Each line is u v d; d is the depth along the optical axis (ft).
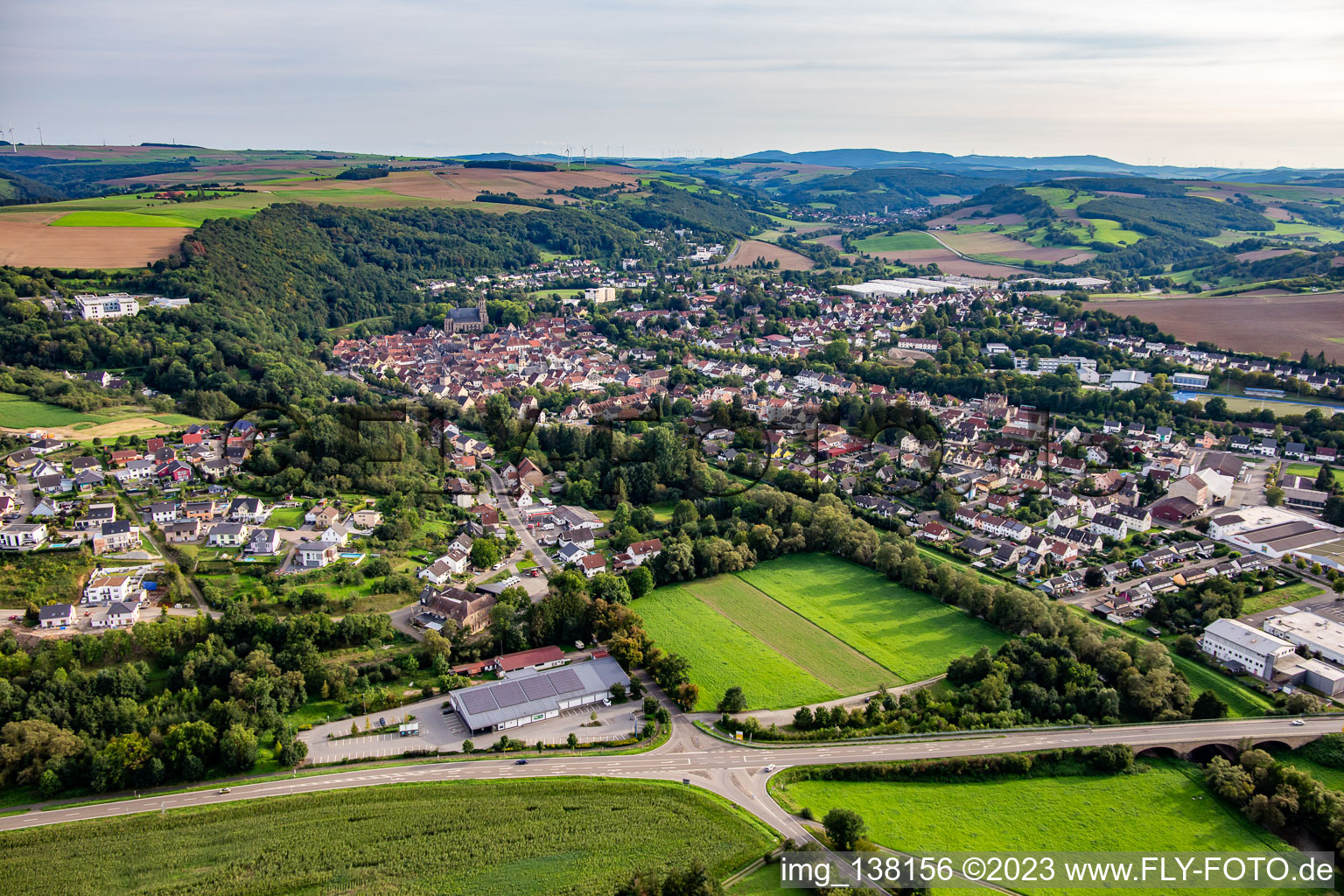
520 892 450.71
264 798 521.24
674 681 650.43
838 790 547.90
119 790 528.63
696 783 543.80
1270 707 638.53
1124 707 638.12
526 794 529.45
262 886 453.17
